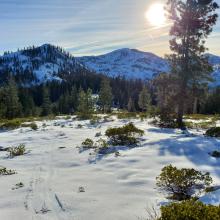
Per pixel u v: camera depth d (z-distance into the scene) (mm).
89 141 16156
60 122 31906
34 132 24250
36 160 13852
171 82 24844
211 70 24516
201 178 8719
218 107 64125
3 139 21297
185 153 12953
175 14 24578
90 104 54812
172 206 6164
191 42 24422
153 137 17828
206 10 23891
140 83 174250
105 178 10180
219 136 17500
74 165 12422
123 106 129875
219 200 7203
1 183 10258
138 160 12266
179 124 24359
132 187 9055
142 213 7066
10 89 65938
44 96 87938
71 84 163625
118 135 16594
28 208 7820
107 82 70188
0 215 7434
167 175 8695
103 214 7168
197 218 5516
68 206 7762
